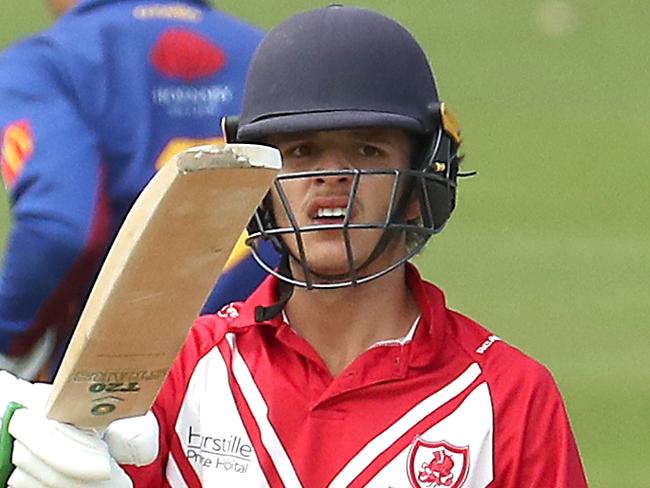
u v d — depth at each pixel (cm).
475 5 6550
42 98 1564
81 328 1038
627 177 4706
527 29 6334
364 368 1202
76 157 1538
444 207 1224
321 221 1170
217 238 987
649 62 6016
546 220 4328
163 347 1049
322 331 1216
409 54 1212
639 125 5300
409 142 1205
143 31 1606
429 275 3844
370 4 6531
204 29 1636
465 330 1233
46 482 1062
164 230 972
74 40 1588
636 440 2831
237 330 1230
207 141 1608
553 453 1187
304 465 1188
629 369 3209
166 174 951
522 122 5294
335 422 1196
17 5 6141
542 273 3875
